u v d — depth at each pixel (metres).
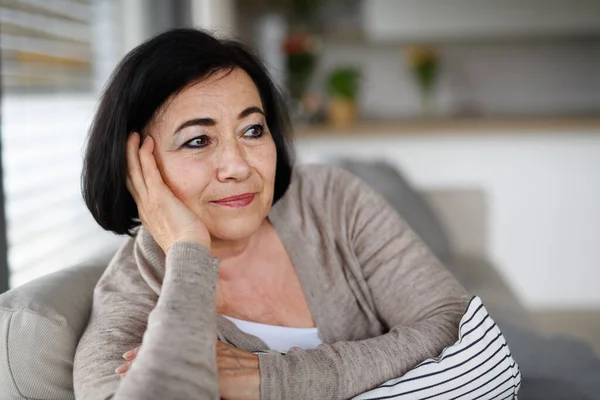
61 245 1.98
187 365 0.87
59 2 2.08
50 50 2.01
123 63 1.08
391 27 4.61
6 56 1.73
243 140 1.09
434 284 1.20
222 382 0.95
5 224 1.50
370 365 1.02
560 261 3.56
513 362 1.09
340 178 1.34
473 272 2.44
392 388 1.00
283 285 1.21
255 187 1.09
